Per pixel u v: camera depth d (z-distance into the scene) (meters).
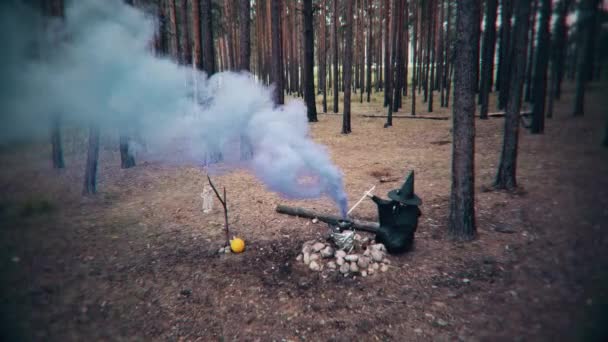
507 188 7.30
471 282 4.48
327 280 4.75
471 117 5.36
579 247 4.46
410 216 5.30
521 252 4.91
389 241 5.27
